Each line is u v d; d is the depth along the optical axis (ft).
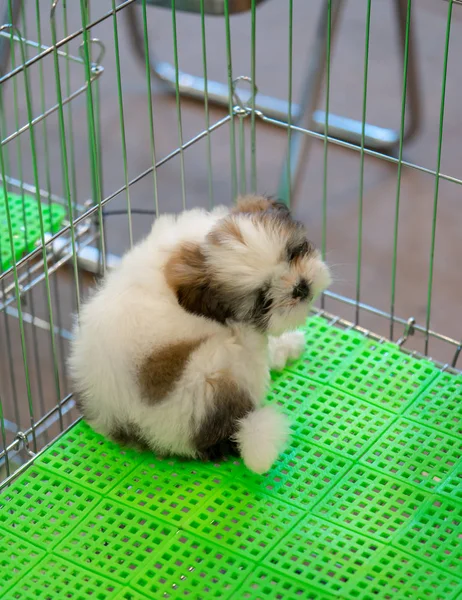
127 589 3.78
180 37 7.15
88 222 5.14
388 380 4.32
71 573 3.83
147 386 3.99
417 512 3.93
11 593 3.79
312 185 6.12
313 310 4.63
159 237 4.14
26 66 3.96
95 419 4.14
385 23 7.23
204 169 6.19
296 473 4.04
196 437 4.02
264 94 6.60
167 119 6.51
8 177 5.60
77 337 4.24
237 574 3.80
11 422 5.27
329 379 4.33
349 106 6.53
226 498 3.98
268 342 4.19
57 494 4.02
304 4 7.47
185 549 3.86
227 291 3.92
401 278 5.68
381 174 6.15
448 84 6.68
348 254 5.78
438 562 3.81
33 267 4.99
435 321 5.51
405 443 4.12
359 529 3.89
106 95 6.70
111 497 4.00
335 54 6.98
